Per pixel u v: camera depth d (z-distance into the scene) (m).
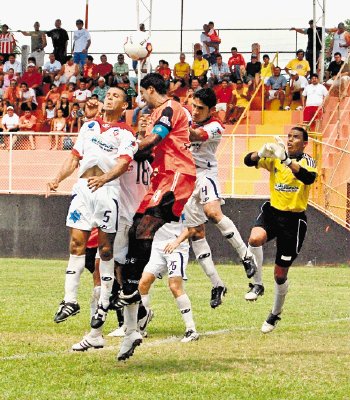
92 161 13.64
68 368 13.12
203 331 17.20
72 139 39.56
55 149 39.47
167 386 11.93
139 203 14.30
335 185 36.59
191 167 13.54
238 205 35.69
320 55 47.88
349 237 34.75
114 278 13.88
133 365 13.43
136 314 13.31
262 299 22.86
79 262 13.65
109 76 47.91
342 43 49.03
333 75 47.72
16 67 52.50
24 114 46.81
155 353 14.54
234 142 36.88
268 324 16.84
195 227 17.67
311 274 30.59
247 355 14.41
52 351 14.65
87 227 13.58
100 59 51.16
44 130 47.38
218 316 19.41
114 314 19.30
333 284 27.12
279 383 12.19
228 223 17.56
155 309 20.47
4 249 38.06
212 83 48.31
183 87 48.69
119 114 13.84
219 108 46.31
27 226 37.84
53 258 37.59
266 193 37.41
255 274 16.78
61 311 13.53
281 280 16.42
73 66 50.56
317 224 34.91
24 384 12.02
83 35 51.62
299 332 17.06
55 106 47.41
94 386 11.93
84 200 13.59
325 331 17.20
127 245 13.37
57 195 37.66
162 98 13.76
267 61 47.06
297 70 47.72
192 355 14.38
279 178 16.09
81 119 46.06
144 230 13.16
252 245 16.38
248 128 45.06
